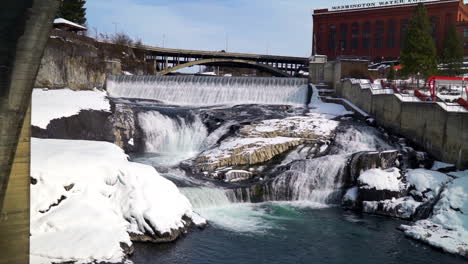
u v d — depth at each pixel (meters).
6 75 9.65
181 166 31.17
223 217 24.05
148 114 38.88
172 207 21.27
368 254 19.66
